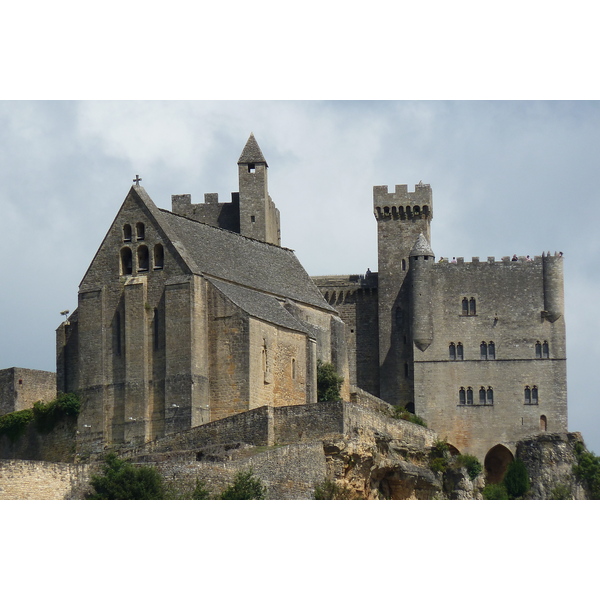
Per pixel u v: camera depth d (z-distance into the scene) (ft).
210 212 608.60
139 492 345.72
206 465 358.84
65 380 490.49
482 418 605.31
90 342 476.13
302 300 524.93
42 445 479.82
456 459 458.91
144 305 469.98
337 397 509.76
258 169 600.39
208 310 467.11
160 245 474.08
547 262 611.06
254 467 368.89
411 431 447.01
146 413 464.24
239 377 460.14
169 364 461.78
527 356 607.37
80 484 352.08
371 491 412.57
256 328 465.06
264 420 404.98
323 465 394.52
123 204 481.05
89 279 480.64
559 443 557.33
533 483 552.82
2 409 540.11
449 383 608.60
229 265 502.38
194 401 457.68
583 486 551.18
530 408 604.08
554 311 606.96
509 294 611.47
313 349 493.77
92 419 471.62
